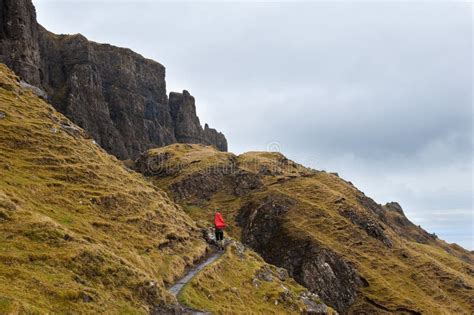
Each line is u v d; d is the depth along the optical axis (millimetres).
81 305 32188
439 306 137125
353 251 157750
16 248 36000
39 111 84125
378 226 177375
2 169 56375
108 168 77125
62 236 40312
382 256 160375
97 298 34312
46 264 35406
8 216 40062
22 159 62781
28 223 39875
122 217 62812
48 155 67250
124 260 43094
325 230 165625
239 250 89562
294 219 170000
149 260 54031
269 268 94188
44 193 55500
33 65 199875
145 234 62781
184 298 48438
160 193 95688
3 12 196250
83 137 89875
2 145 63656
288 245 156625
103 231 54969
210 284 60156
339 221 171125
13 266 33094
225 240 91000
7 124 69188
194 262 68812
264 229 168375
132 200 69125
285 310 69750
